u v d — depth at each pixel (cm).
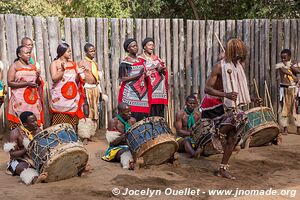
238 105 562
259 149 748
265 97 979
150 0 1327
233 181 562
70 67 734
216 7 1335
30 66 707
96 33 884
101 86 891
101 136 856
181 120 718
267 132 748
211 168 625
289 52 869
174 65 940
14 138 577
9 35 819
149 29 913
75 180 561
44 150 540
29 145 552
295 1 1236
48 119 859
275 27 984
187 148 687
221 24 965
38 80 716
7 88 826
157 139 598
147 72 722
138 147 600
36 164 549
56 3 1433
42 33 841
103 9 1289
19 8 1272
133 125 609
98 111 815
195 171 608
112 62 897
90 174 588
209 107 591
